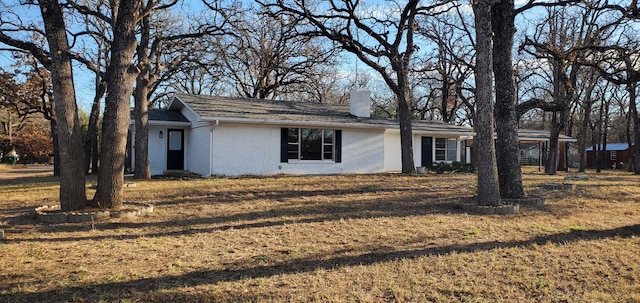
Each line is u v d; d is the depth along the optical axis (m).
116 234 6.98
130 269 5.11
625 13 13.23
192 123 19.77
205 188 13.19
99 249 6.02
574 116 42.50
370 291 4.41
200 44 19.22
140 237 6.77
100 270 5.06
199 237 6.78
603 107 35.28
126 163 26.19
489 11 9.38
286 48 26.17
